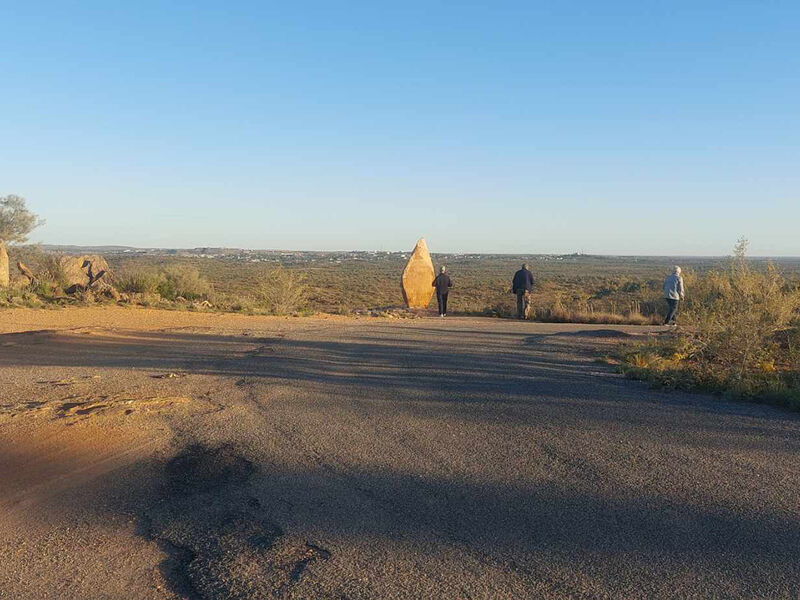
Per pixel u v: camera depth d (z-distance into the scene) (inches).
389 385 399.2
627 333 690.2
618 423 302.8
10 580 166.1
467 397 362.0
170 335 658.2
